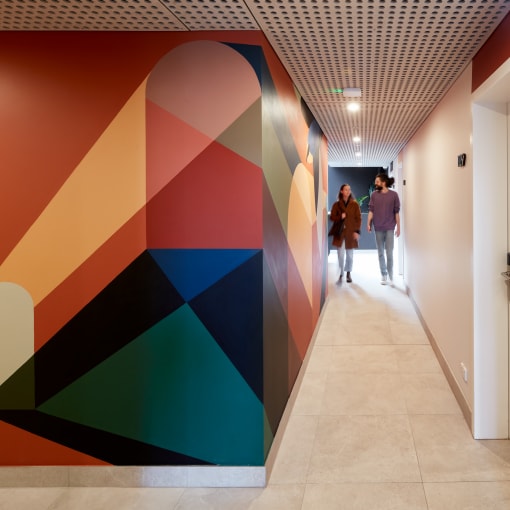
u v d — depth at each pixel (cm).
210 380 183
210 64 178
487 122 211
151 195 181
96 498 179
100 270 183
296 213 267
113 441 187
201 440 185
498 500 172
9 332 186
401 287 605
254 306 180
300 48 201
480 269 215
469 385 229
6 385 187
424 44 198
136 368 185
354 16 169
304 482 186
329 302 520
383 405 259
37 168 182
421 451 208
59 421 188
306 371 313
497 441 216
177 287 182
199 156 179
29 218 183
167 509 171
